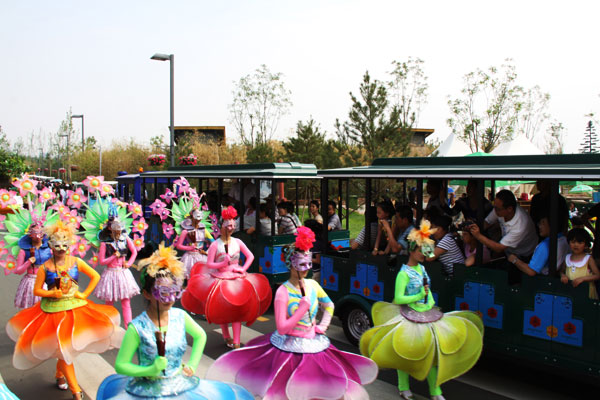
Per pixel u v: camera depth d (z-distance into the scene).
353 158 17.81
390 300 5.85
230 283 6.14
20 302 5.87
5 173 19.56
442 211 6.98
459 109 22.06
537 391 5.09
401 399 4.88
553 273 4.61
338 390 3.69
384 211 6.07
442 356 4.45
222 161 30.83
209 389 3.27
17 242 5.96
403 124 18.78
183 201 9.20
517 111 21.52
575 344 4.44
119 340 5.18
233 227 6.24
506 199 5.15
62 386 5.20
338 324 7.39
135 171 36.09
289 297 3.87
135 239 7.07
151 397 3.04
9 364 5.92
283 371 3.70
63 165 42.41
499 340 4.94
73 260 5.00
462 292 5.22
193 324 3.28
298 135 21.92
